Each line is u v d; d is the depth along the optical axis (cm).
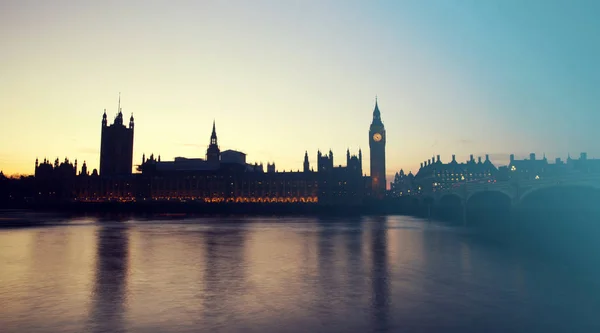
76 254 4894
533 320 2394
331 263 4238
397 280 3416
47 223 11325
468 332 2203
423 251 5188
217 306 2642
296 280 3403
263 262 4297
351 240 6506
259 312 2527
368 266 4069
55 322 2334
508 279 3472
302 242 6188
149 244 5916
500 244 6000
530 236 7500
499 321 2377
